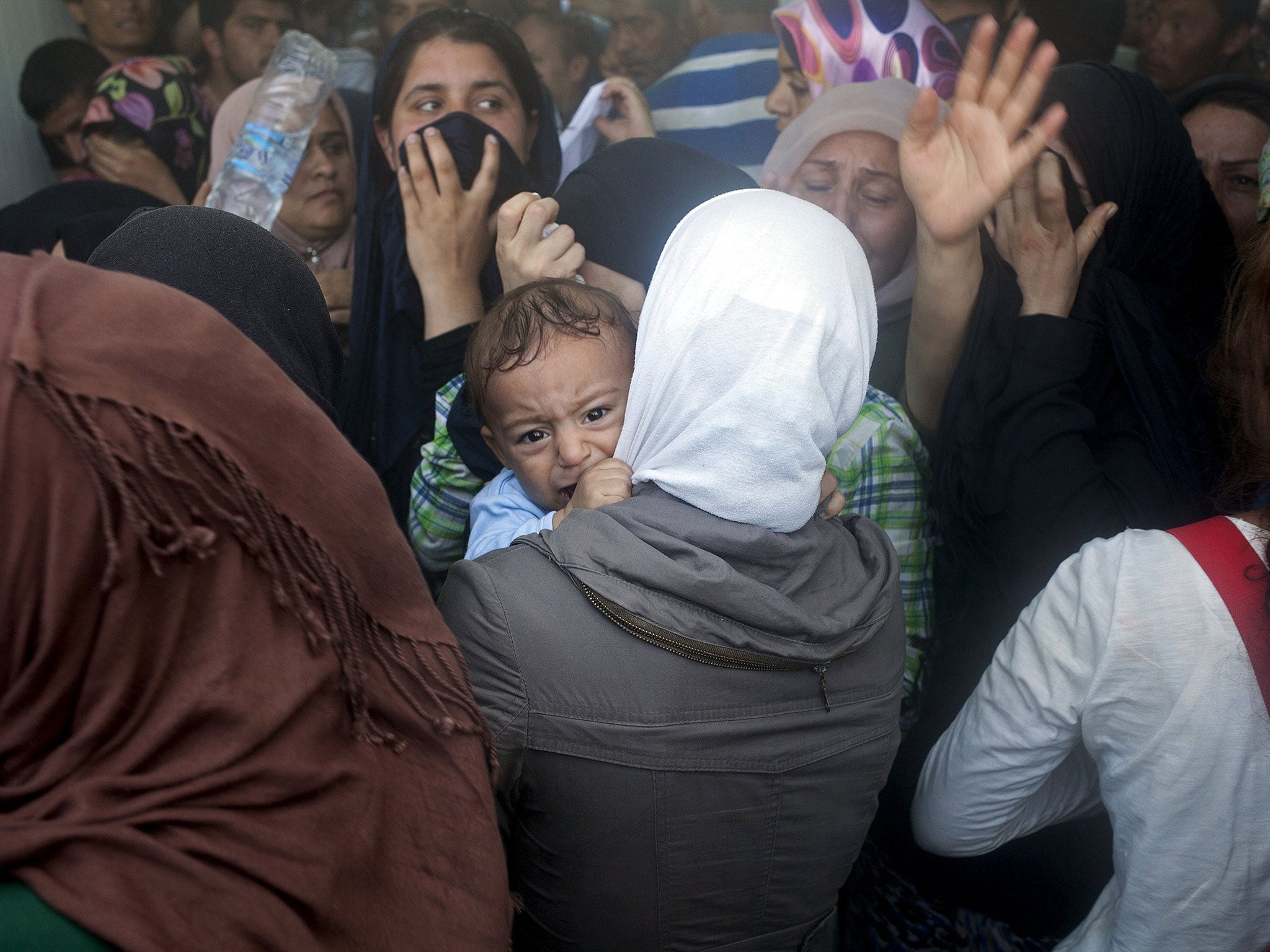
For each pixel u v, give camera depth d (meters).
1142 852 1.00
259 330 1.02
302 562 0.62
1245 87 1.90
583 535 0.95
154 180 2.50
